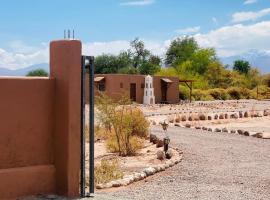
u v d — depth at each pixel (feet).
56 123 26.12
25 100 25.08
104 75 153.07
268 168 38.22
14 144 24.70
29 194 25.08
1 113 24.23
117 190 29.40
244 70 296.30
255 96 235.20
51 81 26.03
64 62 25.77
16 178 24.52
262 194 28.50
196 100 201.87
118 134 49.49
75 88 25.82
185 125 81.35
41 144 25.73
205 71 271.69
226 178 33.78
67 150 25.64
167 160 42.42
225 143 55.26
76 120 25.90
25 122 25.09
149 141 57.11
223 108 142.10
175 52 303.89
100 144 54.85
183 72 245.86
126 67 264.52
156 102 167.73
